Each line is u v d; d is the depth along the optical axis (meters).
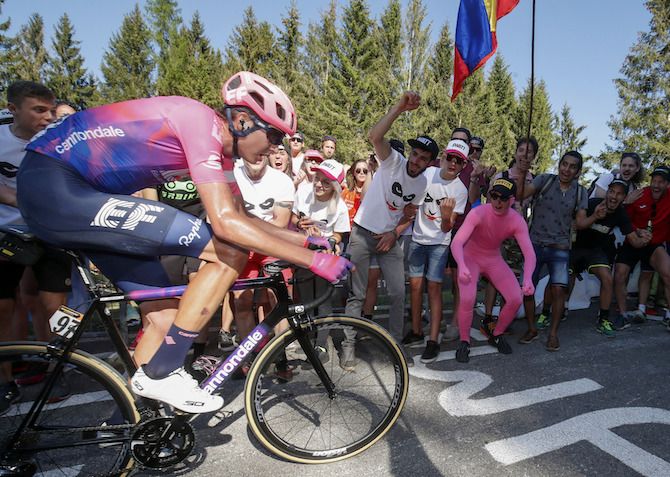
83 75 51.19
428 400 2.90
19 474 1.82
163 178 1.91
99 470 2.02
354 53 31.12
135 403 1.95
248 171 3.10
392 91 30.70
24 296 3.08
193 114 1.75
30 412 1.85
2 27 40.94
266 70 36.56
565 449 2.37
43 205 1.74
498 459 2.26
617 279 4.68
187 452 1.96
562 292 3.94
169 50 44.75
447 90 33.88
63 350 1.85
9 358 1.81
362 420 2.38
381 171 3.40
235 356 2.05
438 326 3.66
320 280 2.44
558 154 49.00
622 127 28.45
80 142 1.77
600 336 4.33
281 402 2.46
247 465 2.18
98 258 1.87
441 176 3.74
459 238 3.54
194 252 1.81
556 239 4.02
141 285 1.93
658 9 28.41
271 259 2.83
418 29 31.64
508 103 44.38
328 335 2.31
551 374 3.37
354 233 3.49
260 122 1.78
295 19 37.28
